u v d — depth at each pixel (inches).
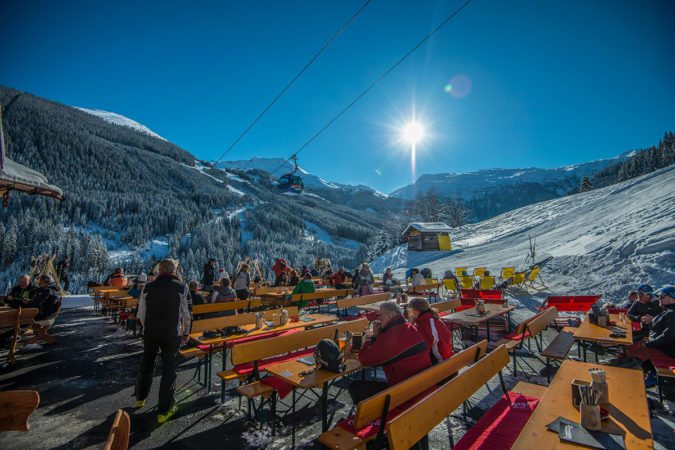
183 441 135.9
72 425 149.4
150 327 156.2
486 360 130.9
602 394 90.4
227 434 141.4
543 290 511.8
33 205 3863.2
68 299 616.4
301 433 142.3
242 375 161.5
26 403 75.9
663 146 2568.9
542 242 894.4
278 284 537.0
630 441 80.6
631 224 648.4
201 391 187.2
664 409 157.3
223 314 294.8
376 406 93.0
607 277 476.4
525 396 134.1
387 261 1359.5
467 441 104.0
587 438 81.7
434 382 122.4
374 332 137.5
